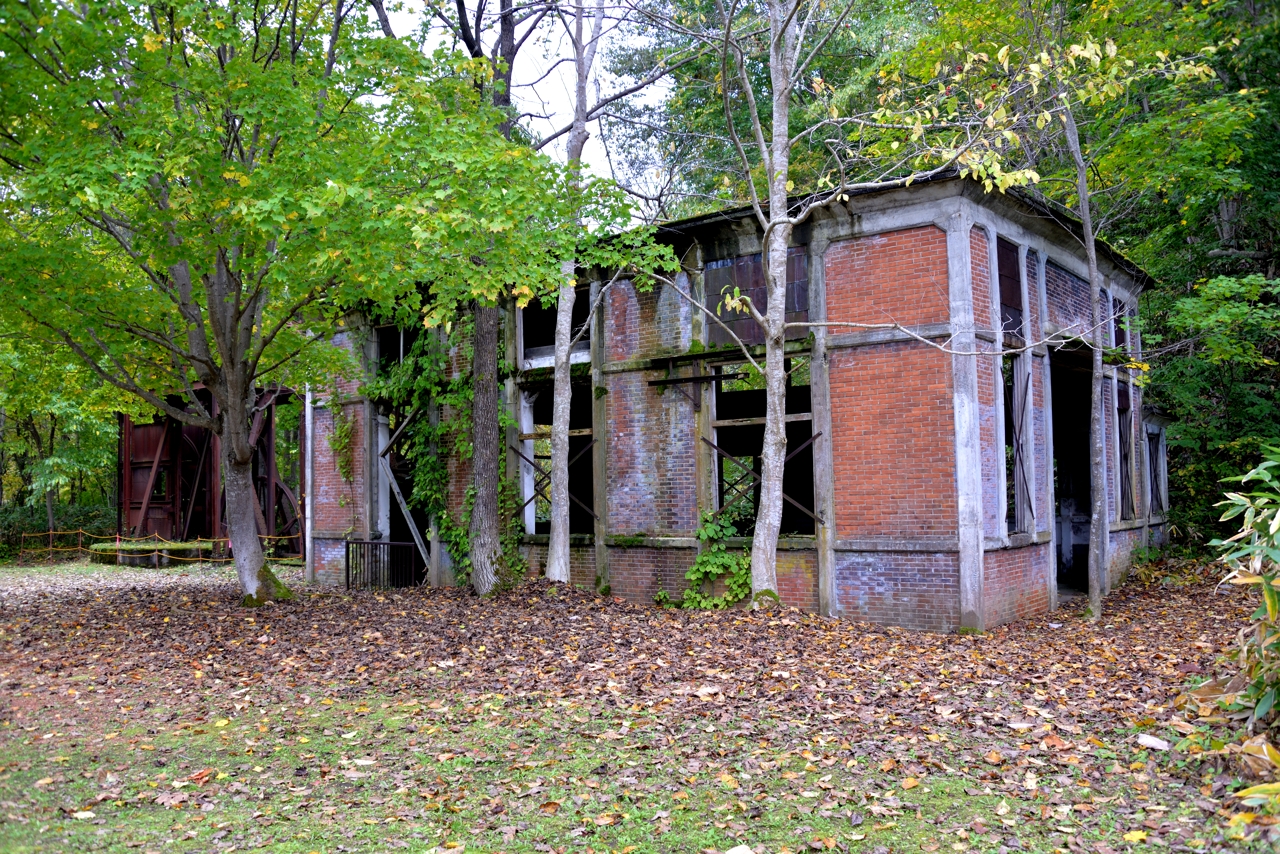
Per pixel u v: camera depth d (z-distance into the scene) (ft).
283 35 38.24
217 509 82.28
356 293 39.50
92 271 37.63
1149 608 43.78
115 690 27.61
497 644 34.22
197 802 18.61
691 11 52.49
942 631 37.81
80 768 20.31
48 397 68.64
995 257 40.65
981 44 43.78
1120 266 55.36
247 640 35.32
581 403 59.16
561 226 40.81
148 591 53.26
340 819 17.83
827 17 54.90
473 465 51.11
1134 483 58.03
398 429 57.67
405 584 57.16
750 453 55.57
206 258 36.37
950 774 19.54
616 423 48.39
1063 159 52.49
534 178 36.47
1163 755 19.98
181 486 88.69
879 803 18.02
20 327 41.45
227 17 33.14
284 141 34.37
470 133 35.45
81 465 95.71
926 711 24.39
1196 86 53.88
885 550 39.37
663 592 45.52
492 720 24.50
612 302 49.01
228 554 79.56
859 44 68.95
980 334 38.93
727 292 45.27
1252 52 52.06
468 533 53.72
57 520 98.58
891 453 39.45
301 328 46.29
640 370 47.47
